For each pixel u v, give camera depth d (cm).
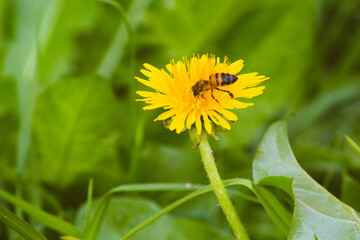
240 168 56
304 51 58
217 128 47
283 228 47
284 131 48
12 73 57
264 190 47
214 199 54
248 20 58
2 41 58
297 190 47
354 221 46
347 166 55
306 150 55
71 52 58
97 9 58
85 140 53
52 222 49
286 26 58
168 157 56
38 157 54
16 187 53
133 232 48
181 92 47
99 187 54
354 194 51
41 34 58
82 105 53
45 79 58
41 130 53
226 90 47
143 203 51
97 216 49
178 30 58
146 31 58
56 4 58
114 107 53
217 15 58
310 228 46
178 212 54
